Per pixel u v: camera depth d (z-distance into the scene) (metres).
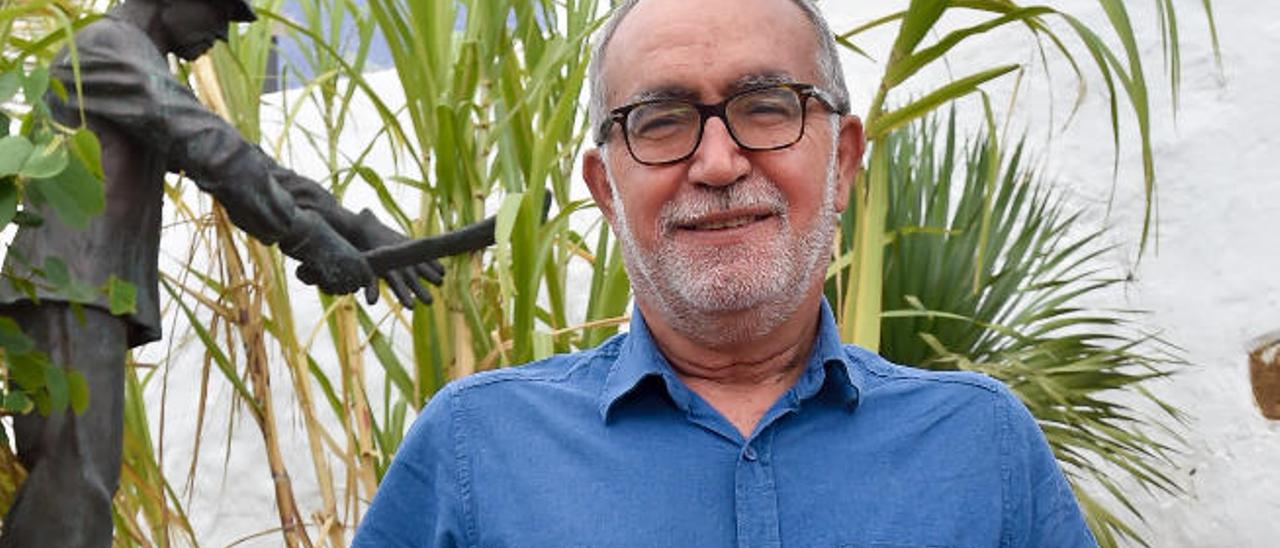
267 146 5.27
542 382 1.60
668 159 1.53
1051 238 4.71
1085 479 4.29
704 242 1.53
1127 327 4.63
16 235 2.31
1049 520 1.54
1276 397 4.47
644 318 1.60
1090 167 4.72
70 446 2.25
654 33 1.55
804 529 1.49
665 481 1.51
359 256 2.51
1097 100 4.74
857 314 2.62
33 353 2.09
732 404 1.58
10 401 2.11
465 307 2.72
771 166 1.52
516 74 2.94
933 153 4.16
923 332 3.97
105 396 2.29
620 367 1.57
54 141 1.96
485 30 2.82
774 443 1.53
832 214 1.59
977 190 4.10
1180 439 4.24
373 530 1.59
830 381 1.55
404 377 3.04
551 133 2.70
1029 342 4.03
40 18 2.88
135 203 2.33
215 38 2.48
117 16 2.39
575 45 2.84
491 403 1.58
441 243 2.55
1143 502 4.55
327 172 5.21
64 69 2.32
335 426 5.05
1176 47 2.56
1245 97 4.60
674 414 1.55
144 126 2.31
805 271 1.54
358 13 3.17
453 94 2.83
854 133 1.70
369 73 5.25
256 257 2.96
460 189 2.79
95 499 2.27
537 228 2.71
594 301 3.04
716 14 1.55
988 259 4.01
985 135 4.79
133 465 3.01
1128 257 4.65
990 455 1.52
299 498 5.07
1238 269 4.54
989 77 2.63
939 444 1.52
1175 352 4.59
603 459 1.53
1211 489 4.49
